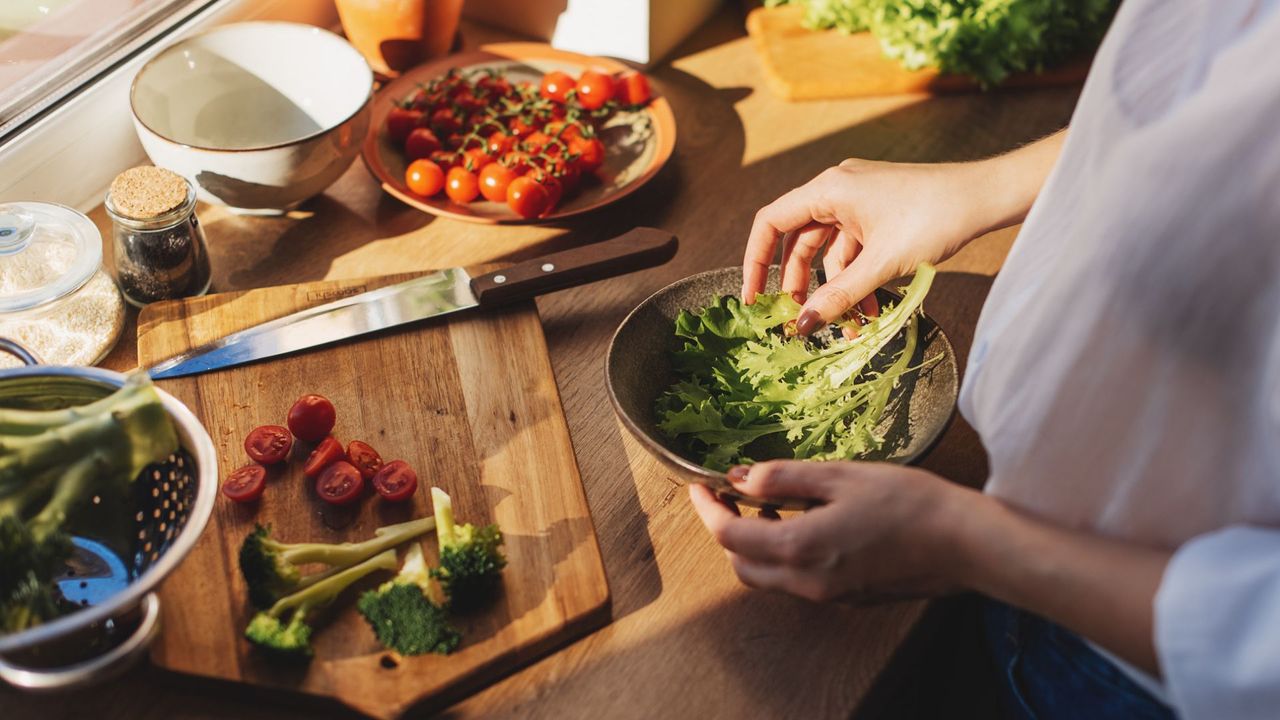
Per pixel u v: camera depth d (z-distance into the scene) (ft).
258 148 3.69
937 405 3.10
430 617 2.63
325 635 2.69
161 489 2.71
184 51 4.14
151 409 2.50
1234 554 1.91
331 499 2.96
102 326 3.44
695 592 2.94
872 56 5.22
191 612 2.69
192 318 3.54
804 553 2.48
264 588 2.64
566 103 4.58
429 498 3.06
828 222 3.50
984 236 4.28
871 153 4.76
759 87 5.11
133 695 2.61
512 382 3.42
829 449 3.22
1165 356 2.07
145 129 3.69
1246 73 1.86
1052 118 5.04
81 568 2.70
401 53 4.81
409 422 3.27
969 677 4.37
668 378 3.43
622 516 3.14
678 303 3.51
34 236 3.33
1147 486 2.23
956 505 2.34
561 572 2.88
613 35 5.08
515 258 4.09
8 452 2.41
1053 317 2.20
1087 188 2.22
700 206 4.40
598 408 3.48
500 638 2.71
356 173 4.43
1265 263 1.90
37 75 3.93
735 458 3.15
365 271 3.98
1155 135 1.98
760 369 3.30
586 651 2.79
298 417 3.11
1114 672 2.71
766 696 2.71
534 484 3.11
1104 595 2.16
